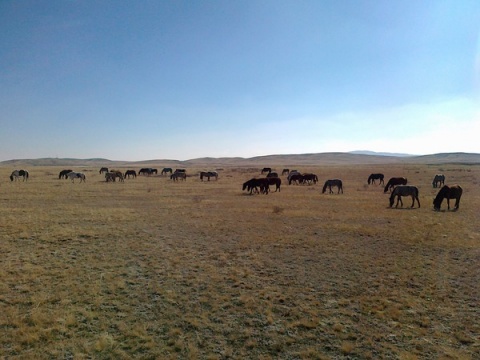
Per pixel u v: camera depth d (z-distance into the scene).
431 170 65.50
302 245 12.73
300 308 7.45
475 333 6.37
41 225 16.02
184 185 40.53
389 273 9.70
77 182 44.62
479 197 27.16
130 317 7.02
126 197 28.34
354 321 6.87
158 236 14.19
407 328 6.57
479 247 12.26
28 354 5.59
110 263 10.55
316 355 5.66
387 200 25.97
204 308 7.50
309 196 28.81
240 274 9.62
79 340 6.06
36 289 8.39
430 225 16.05
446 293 8.26
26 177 51.03
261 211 20.62
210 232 14.95
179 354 5.70
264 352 5.79
